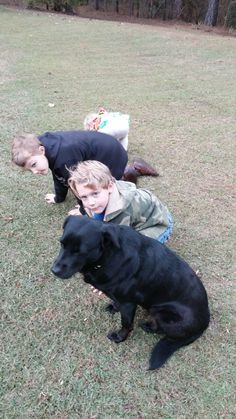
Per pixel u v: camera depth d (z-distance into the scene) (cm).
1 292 136
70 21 721
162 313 114
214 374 113
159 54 482
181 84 359
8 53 451
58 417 103
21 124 256
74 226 100
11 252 153
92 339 122
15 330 123
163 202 185
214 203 186
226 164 220
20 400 106
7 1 912
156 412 104
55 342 121
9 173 202
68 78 364
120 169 166
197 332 116
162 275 110
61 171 154
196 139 248
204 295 116
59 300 134
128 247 106
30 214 174
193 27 849
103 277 105
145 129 259
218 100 319
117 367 115
